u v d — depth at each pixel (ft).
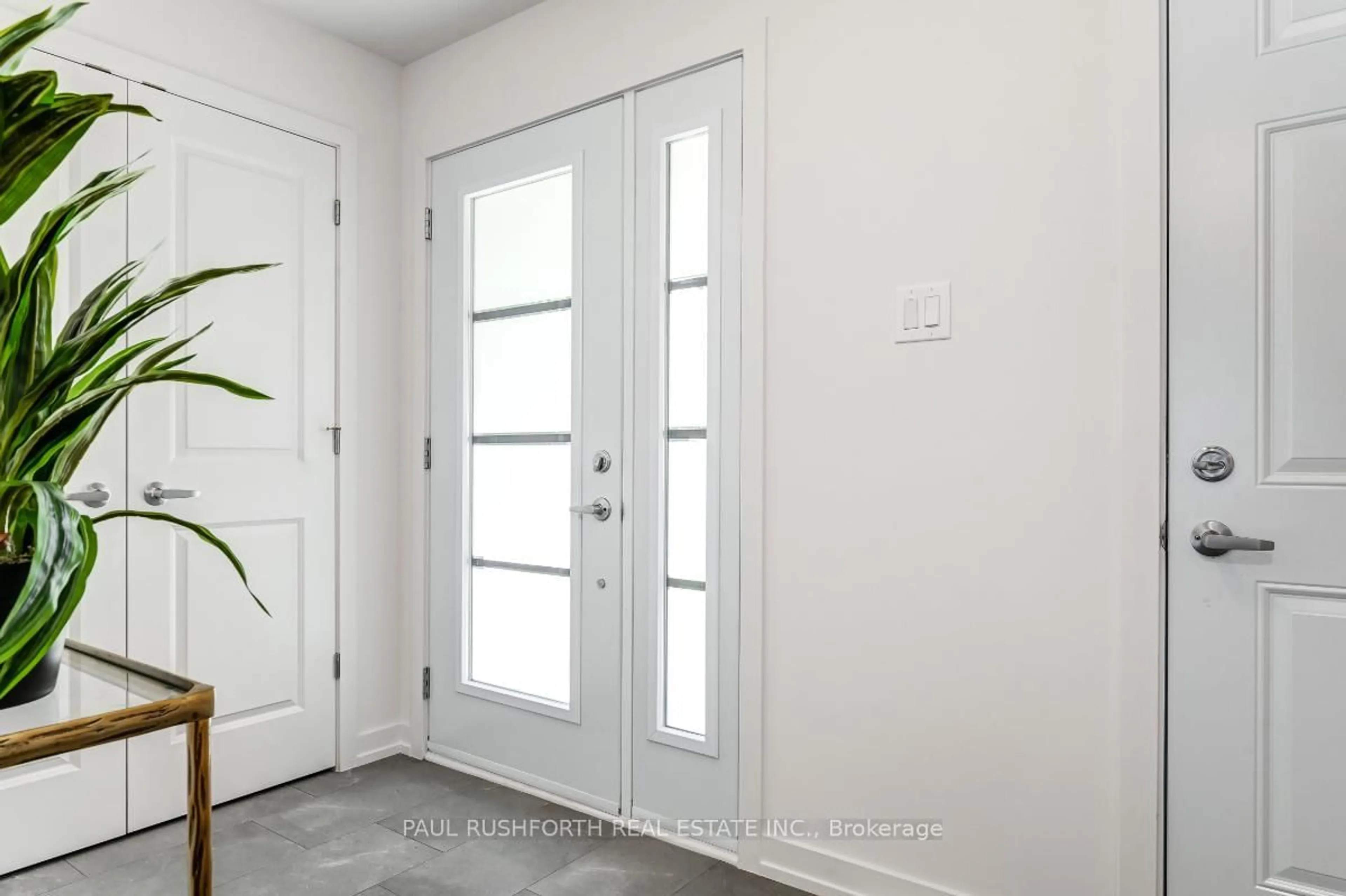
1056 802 5.20
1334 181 4.39
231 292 7.68
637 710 7.26
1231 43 4.63
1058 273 5.22
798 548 6.28
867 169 5.97
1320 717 4.42
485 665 8.57
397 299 9.17
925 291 5.71
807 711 6.23
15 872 6.26
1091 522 5.09
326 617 8.43
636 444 7.29
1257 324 4.56
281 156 8.07
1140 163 4.85
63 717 3.12
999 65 5.43
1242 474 4.60
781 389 6.37
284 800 7.74
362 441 8.79
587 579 7.62
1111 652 5.01
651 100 7.20
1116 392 5.01
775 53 6.41
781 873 6.30
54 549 2.92
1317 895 4.42
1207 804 4.69
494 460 8.52
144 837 6.90
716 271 6.75
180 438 7.31
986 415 5.47
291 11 8.07
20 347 3.52
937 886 5.63
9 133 3.28
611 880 6.31
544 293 8.11
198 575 7.43
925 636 5.71
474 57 8.55
